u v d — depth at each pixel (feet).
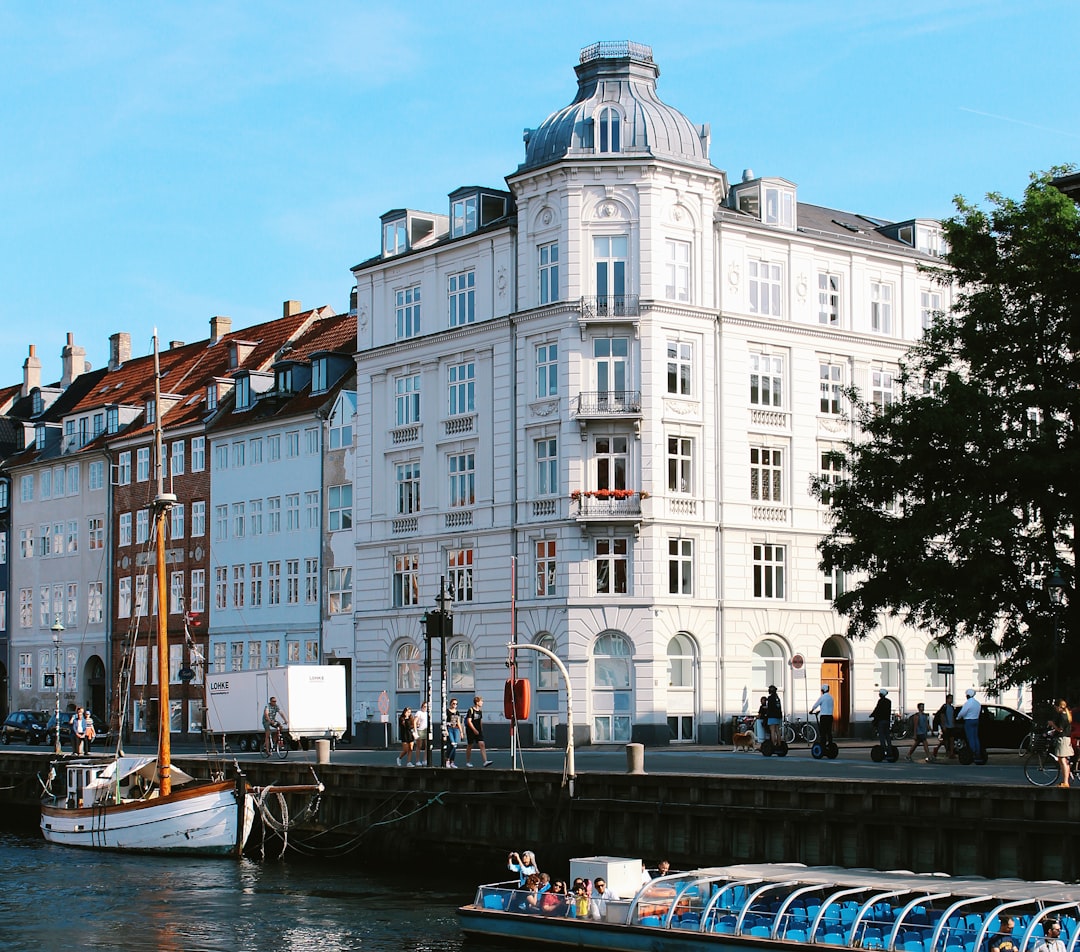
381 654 226.17
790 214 219.00
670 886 96.53
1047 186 157.17
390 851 141.18
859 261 223.71
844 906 88.33
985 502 149.48
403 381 227.20
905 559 153.07
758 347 211.82
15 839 173.99
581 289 203.62
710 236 208.74
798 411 214.69
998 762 146.00
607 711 199.72
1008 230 158.71
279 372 256.73
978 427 149.69
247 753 209.26
